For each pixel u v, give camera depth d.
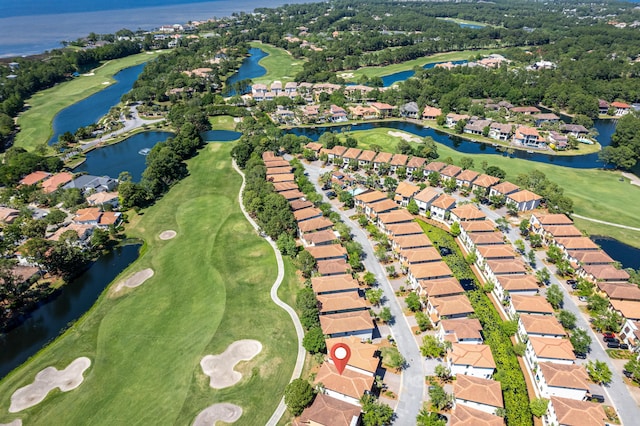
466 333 90.75
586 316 101.88
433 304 99.25
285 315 102.38
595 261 116.75
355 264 117.25
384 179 168.75
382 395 81.31
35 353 95.56
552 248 121.56
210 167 191.62
